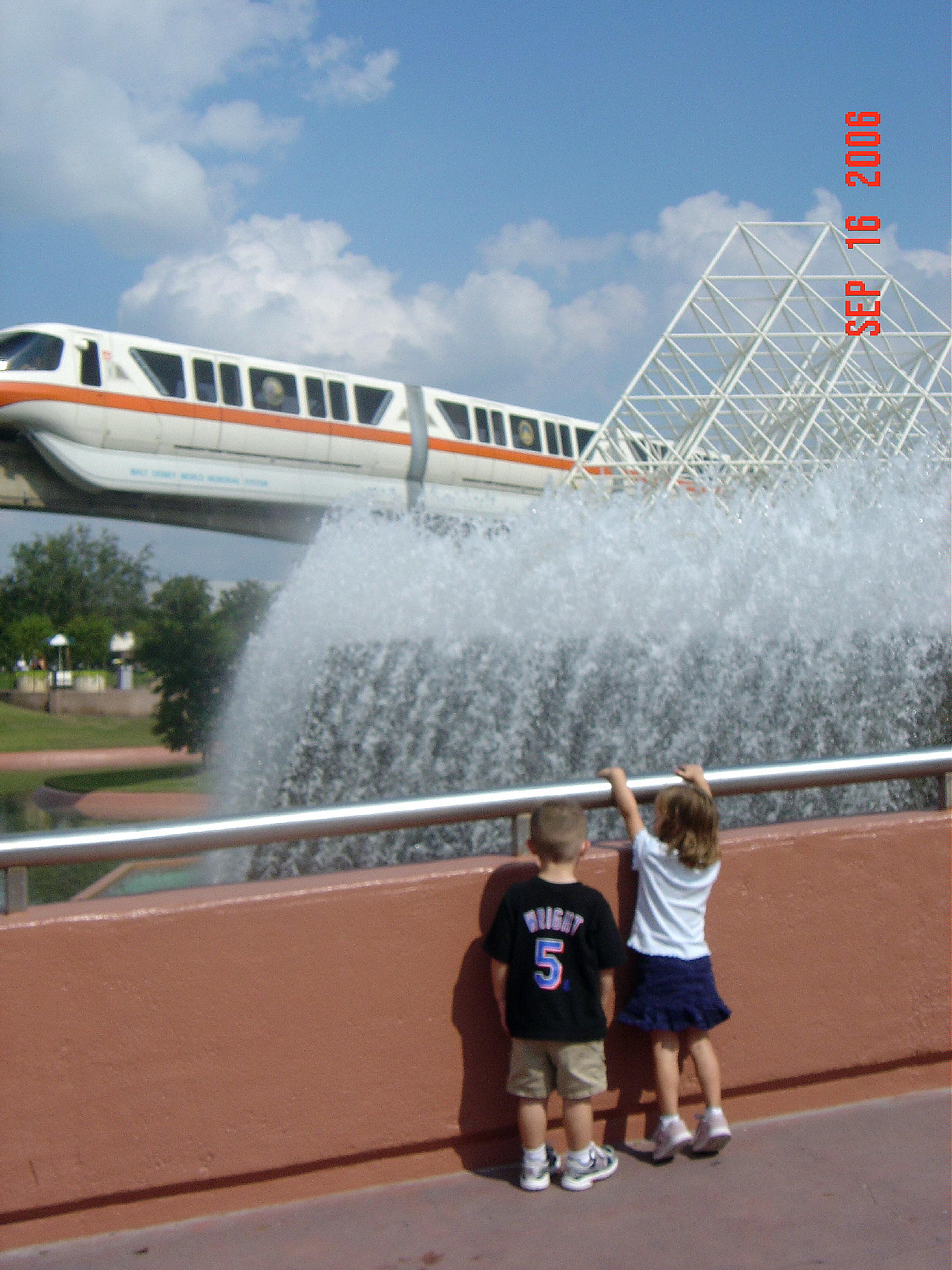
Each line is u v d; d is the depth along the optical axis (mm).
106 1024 2209
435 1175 2461
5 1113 2156
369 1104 2381
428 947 2436
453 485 32969
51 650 62094
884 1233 2164
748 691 7512
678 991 2504
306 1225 2262
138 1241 2213
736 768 2744
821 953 2764
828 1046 2760
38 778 25516
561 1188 2395
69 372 24609
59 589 72375
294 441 28625
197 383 26734
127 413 25422
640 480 27375
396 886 2408
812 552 7742
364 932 2383
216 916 2273
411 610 8422
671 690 7598
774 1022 2713
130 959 2223
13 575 73000
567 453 37125
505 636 7945
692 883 2537
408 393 31719
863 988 2805
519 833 2617
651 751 7523
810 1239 2150
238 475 27750
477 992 2471
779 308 27578
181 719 24391
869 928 2816
